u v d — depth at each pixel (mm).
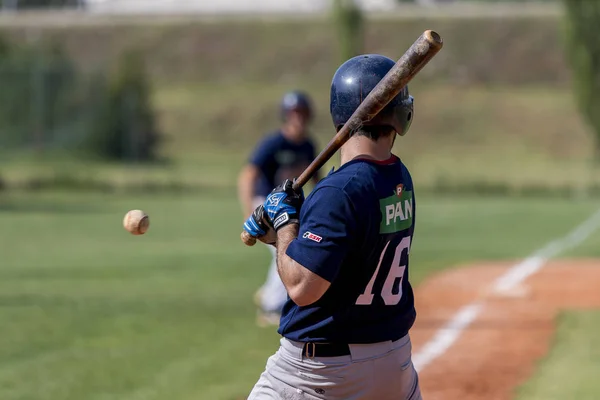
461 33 165125
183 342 27891
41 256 49469
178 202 87125
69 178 99500
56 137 121938
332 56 165375
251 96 153250
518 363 24750
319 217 10617
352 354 11047
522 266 43500
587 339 27562
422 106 142750
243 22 178375
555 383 22641
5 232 61750
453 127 137500
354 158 11180
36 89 120625
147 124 129375
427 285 38000
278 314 30812
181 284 39562
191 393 21984
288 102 29062
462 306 33281
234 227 65812
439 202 86250
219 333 29234
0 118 119312
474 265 44000
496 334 28453
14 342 27938
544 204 83500
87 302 34938
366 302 11039
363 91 11258
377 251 10906
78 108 124562
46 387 22531
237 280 40719
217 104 150500
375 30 168875
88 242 56250
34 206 81625
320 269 10469
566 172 110000
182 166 122562
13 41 174750
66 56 153750
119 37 177750
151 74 167125
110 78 128500
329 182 10805
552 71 156750
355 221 10641
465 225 65562
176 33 177000
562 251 49750
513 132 135875
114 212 76625
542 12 170625
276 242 11578
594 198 89688
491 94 148000
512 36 163625
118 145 125750
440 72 156875
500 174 107500
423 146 132250
